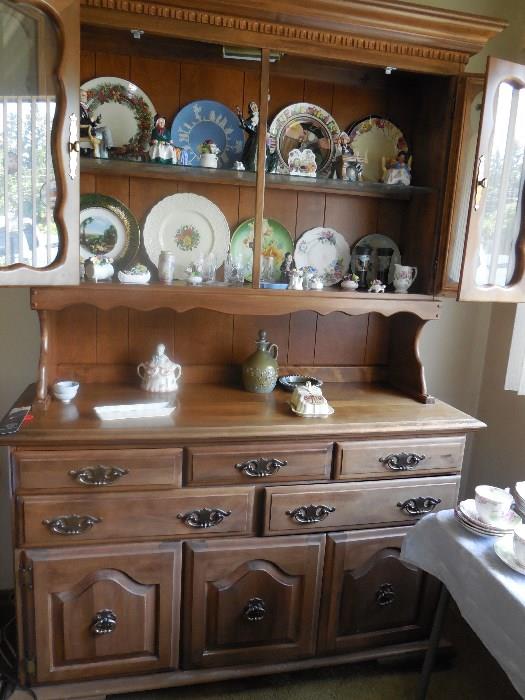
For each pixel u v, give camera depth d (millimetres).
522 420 2045
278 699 1649
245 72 1725
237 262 1758
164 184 1717
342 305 1662
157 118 1574
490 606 1095
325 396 1815
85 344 1779
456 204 1662
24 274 1341
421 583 1728
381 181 1812
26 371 1847
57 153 1325
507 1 2021
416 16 1508
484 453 2266
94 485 1406
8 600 1944
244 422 1525
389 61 1594
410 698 1680
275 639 1630
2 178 1343
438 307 1752
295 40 1517
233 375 1910
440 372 2256
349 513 1598
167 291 1532
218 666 1603
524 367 1837
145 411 1543
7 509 1918
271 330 1923
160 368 1703
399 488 1627
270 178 1668
